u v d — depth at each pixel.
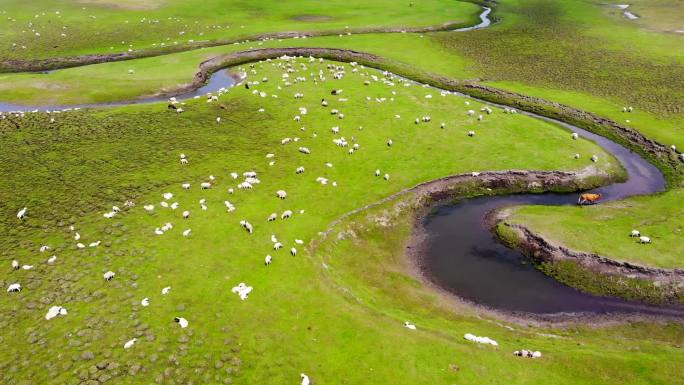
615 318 32.97
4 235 37.66
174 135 54.19
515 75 77.06
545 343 30.39
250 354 27.88
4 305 31.05
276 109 60.56
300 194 44.53
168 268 34.56
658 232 38.66
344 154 51.22
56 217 39.84
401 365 27.28
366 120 58.16
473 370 27.11
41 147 50.59
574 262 36.72
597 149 53.03
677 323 32.25
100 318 30.14
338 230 40.41
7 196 42.28
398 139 54.22
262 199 43.53
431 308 33.72
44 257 35.44
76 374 26.56
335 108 61.12
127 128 55.34
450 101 64.62
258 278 33.94
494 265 38.09
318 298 32.41
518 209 43.97
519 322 32.78
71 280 33.22
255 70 75.44
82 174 46.03
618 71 77.06
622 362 27.84
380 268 37.62
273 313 30.88
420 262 38.59
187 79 71.88
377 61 82.94
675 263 35.12
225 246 37.12
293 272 34.78
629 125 58.81
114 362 27.23
